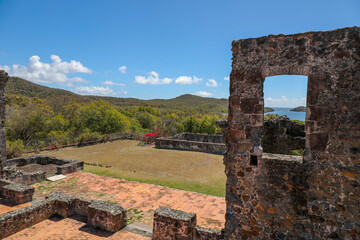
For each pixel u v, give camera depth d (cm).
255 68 434
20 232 602
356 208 377
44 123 2397
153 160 1414
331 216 394
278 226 430
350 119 376
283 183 422
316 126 397
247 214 455
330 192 393
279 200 427
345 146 380
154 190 907
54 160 1288
